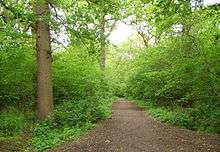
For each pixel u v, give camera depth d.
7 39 15.27
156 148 12.31
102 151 11.86
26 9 14.19
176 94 25.27
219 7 11.11
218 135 15.32
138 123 19.02
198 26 18.23
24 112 19.84
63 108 18.77
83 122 17.36
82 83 22.94
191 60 17.36
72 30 17.34
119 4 18.19
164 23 13.71
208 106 17.53
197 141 13.75
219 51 16.39
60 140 14.07
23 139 15.12
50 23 16.66
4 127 16.34
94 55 21.55
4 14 13.73
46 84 18.47
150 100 33.19
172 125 18.55
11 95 19.98
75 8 17.08
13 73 18.86
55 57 22.52
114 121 19.45
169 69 23.56
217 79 16.52
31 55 20.53
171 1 10.68
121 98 57.41
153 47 30.31
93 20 17.41
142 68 33.44
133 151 11.85
